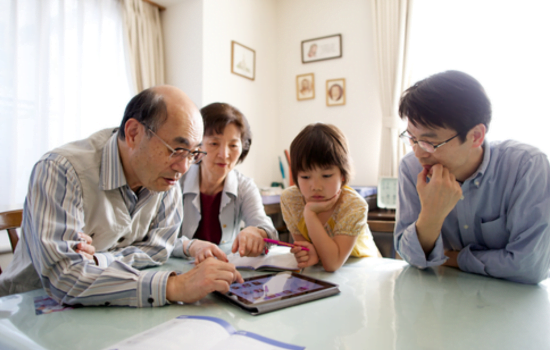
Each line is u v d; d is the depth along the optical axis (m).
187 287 0.64
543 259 0.75
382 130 2.55
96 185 0.83
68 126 1.93
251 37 2.78
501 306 0.63
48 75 1.81
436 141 0.73
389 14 2.49
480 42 2.23
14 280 0.84
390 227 1.75
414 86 0.77
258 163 2.89
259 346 0.46
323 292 0.68
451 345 0.49
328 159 0.91
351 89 2.76
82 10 1.96
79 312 0.62
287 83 3.04
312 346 0.48
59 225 0.71
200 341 0.47
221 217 1.32
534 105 2.07
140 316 0.59
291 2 3.02
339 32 2.81
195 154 0.79
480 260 0.83
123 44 2.20
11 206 1.47
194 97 2.36
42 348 0.48
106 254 0.81
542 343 0.49
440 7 2.36
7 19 1.66
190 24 2.36
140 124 0.74
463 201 0.89
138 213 0.96
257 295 0.65
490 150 0.84
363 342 0.49
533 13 2.08
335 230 0.95
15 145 1.68
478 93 0.71
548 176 0.76
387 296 0.69
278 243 0.95
